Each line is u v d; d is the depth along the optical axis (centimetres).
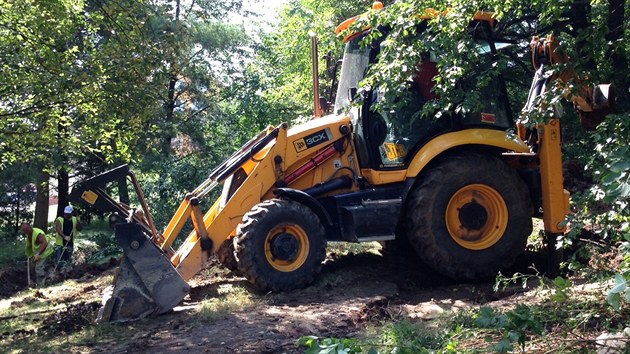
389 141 829
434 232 811
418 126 830
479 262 827
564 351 425
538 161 842
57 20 949
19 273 1453
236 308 726
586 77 668
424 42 695
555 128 813
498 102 852
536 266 877
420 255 820
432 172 816
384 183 827
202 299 797
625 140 570
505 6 713
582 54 755
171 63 1072
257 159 849
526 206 842
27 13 931
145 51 985
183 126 2033
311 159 843
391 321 629
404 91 753
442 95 697
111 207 789
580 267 583
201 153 2106
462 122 834
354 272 856
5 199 2298
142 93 995
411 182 820
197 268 781
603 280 536
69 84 918
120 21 977
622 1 914
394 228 810
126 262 716
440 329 559
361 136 839
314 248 797
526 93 1308
